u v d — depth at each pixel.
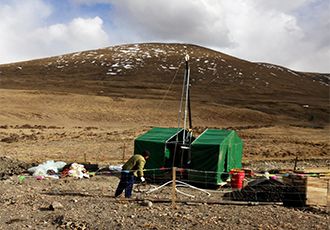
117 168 13.86
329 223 6.50
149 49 159.25
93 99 61.19
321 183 8.17
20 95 58.06
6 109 47.50
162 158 12.12
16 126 37.72
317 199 8.17
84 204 7.81
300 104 76.94
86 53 149.62
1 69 115.81
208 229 5.96
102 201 8.17
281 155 20.88
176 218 6.61
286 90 103.56
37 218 6.70
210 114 56.81
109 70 114.12
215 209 7.55
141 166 8.49
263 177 9.25
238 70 126.81
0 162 13.38
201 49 171.88
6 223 6.34
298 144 27.22
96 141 26.47
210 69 123.81
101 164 15.88
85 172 12.87
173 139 13.91
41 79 100.94
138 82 98.81
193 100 74.56
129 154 20.14
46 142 25.42
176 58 137.62
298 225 6.28
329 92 114.38
